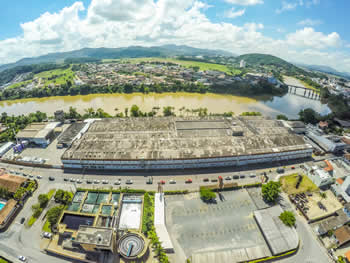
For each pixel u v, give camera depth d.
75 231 98.38
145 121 199.25
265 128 192.00
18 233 105.12
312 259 95.62
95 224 101.38
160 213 112.62
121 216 111.31
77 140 166.25
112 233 92.44
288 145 165.62
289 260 94.62
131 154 148.62
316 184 139.62
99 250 93.50
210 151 152.50
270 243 98.81
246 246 100.19
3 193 124.69
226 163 154.12
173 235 104.62
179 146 158.12
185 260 93.69
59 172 147.25
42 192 130.00
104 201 121.50
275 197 124.12
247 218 114.44
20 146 172.12
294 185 139.00
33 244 100.06
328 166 155.00
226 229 108.06
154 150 152.62
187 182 138.50
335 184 136.88
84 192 128.25
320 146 185.88
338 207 123.56
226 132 179.62
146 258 93.12
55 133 199.62
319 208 122.62
